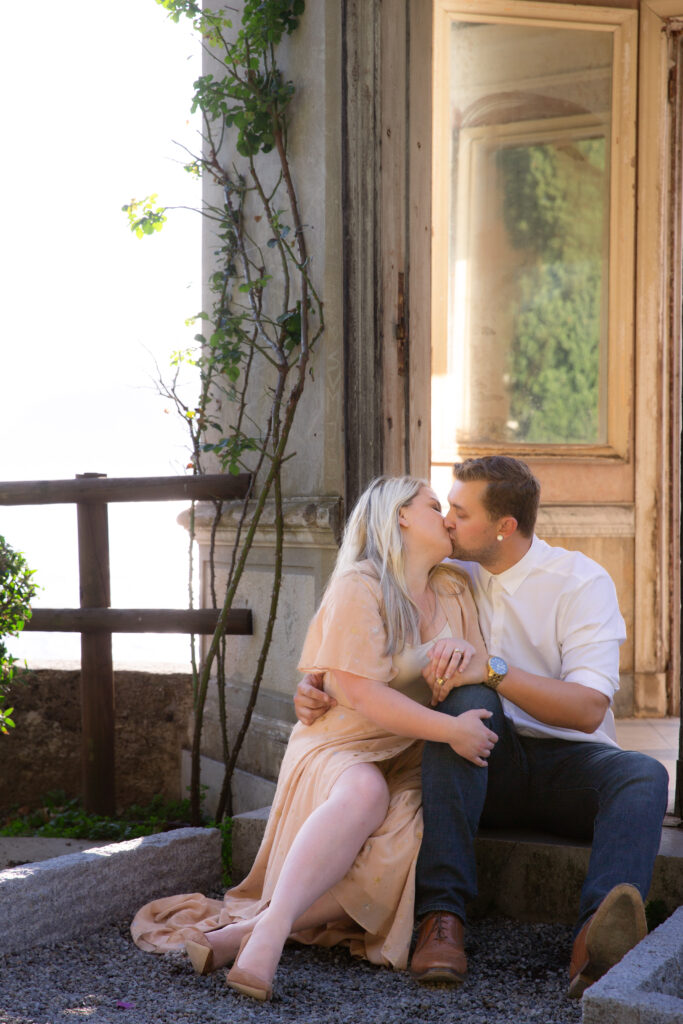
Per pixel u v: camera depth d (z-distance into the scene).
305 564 4.02
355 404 3.94
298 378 4.06
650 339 5.38
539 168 5.30
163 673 4.88
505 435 5.32
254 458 4.32
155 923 2.95
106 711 4.68
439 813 2.58
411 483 2.89
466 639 2.92
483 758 2.63
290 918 2.46
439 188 5.11
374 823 2.60
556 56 5.26
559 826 2.94
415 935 2.89
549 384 5.36
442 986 2.50
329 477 3.94
